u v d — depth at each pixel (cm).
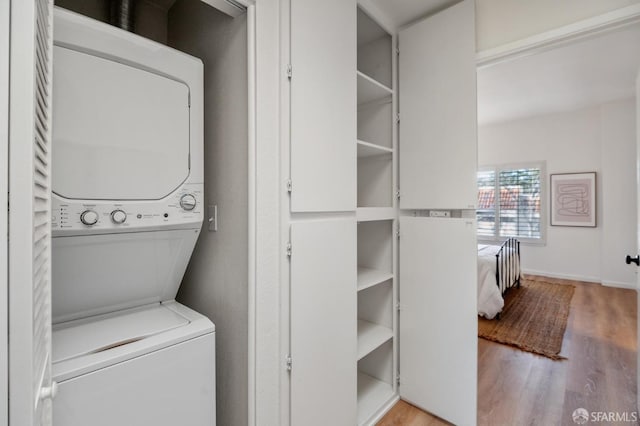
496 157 569
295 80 124
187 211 116
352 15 151
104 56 96
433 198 182
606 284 462
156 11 167
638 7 132
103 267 106
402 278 198
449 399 177
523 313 354
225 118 126
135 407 89
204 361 106
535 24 157
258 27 114
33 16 48
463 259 172
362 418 173
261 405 115
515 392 206
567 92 399
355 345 153
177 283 132
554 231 517
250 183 113
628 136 443
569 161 500
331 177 139
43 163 63
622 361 245
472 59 167
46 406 61
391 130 199
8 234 43
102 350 91
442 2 173
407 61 192
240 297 118
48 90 68
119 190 99
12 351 44
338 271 143
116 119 98
